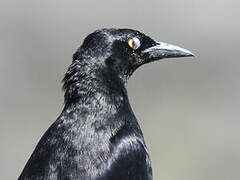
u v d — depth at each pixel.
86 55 12.27
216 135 24.33
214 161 23.59
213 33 29.48
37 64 27.05
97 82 12.16
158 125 24.50
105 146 11.66
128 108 12.32
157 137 24.12
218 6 30.05
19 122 24.48
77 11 29.11
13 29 28.23
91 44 12.30
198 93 26.41
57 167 11.32
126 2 29.59
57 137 11.62
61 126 11.79
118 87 12.32
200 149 23.84
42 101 25.38
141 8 29.44
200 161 23.47
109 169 11.52
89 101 12.06
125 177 11.72
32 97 25.55
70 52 27.77
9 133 24.11
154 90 26.09
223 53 28.66
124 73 12.63
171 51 13.13
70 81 12.21
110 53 12.37
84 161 11.39
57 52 27.69
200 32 29.50
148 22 29.34
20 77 26.38
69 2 29.14
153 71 26.53
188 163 23.42
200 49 28.84
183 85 26.62
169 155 23.72
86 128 11.77
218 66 27.97
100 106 12.05
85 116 11.94
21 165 23.31
